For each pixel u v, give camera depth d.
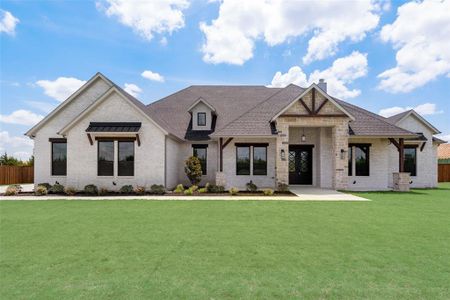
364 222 7.92
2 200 12.57
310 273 4.37
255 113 17.98
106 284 3.98
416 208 10.24
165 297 3.59
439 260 4.93
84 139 15.73
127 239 6.24
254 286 3.92
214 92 23.72
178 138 17.88
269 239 6.23
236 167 18.27
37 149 17.27
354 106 19.14
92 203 11.54
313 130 18.66
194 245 5.80
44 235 6.58
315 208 10.24
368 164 17.73
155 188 14.69
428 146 19.39
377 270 4.48
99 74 17.52
